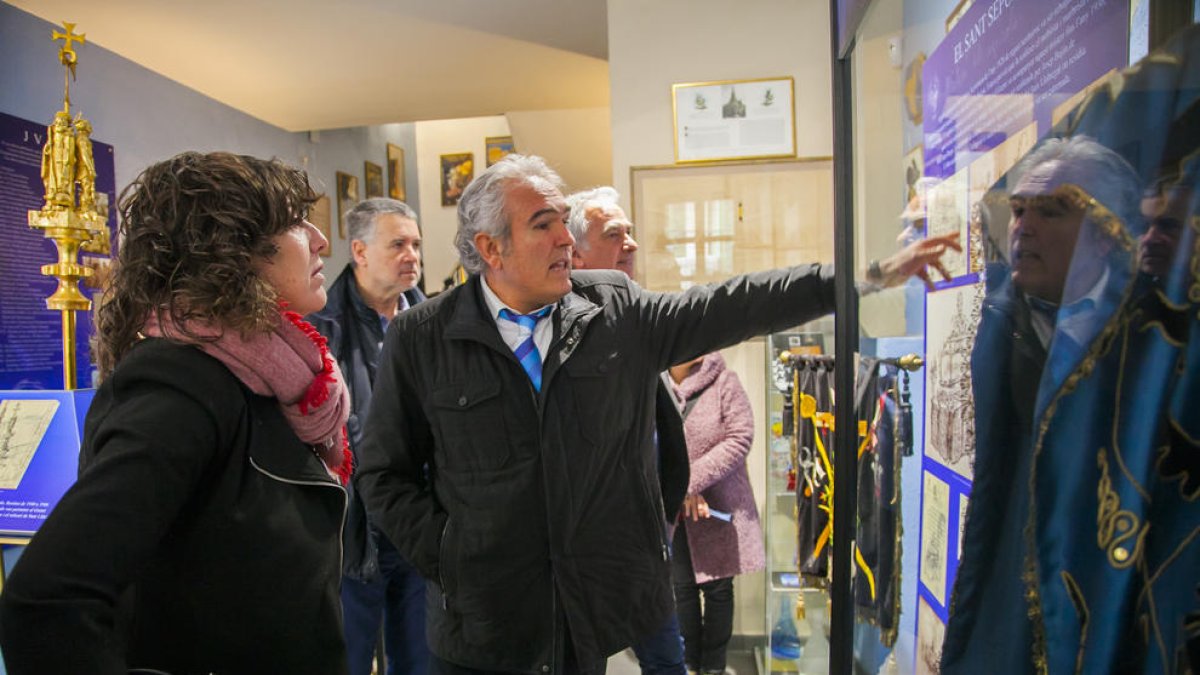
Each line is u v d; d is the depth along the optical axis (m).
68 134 1.65
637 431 1.34
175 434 0.72
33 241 3.06
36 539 0.65
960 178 0.58
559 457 1.25
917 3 0.67
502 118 7.69
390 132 7.01
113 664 0.65
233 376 0.81
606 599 1.26
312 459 0.87
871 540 0.85
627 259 2.02
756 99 2.96
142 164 3.73
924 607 0.68
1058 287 0.40
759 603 2.90
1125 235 0.35
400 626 1.89
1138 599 0.35
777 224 2.98
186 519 0.77
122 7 3.10
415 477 1.44
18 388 2.98
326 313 1.84
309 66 3.85
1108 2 0.37
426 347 1.35
